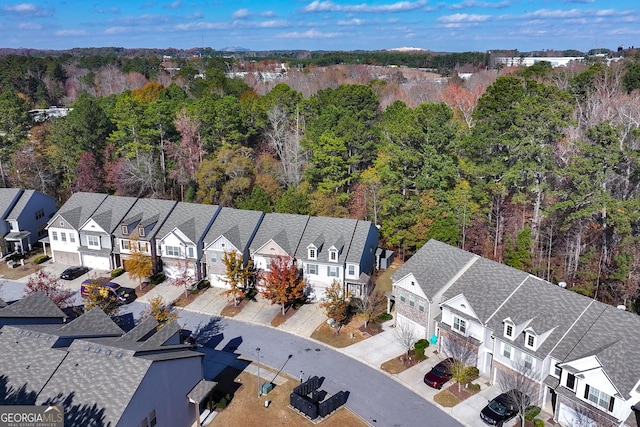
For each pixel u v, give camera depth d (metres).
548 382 35.75
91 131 82.62
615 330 35.12
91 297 47.88
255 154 86.06
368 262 56.31
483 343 40.28
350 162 70.50
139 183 80.44
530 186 57.69
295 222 57.19
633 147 58.16
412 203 60.38
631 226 51.84
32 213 69.06
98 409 28.30
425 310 44.41
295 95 94.06
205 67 188.50
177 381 33.50
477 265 44.88
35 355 32.31
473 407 37.16
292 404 37.25
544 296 39.50
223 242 55.31
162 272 60.28
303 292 54.00
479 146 61.88
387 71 186.00
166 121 81.31
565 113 60.31
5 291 56.97
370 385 39.88
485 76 134.00
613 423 31.72
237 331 47.97
